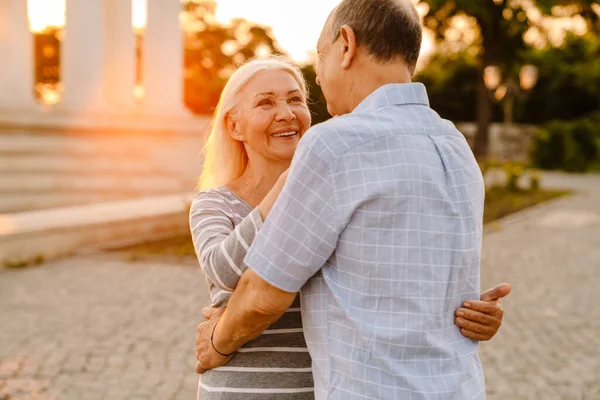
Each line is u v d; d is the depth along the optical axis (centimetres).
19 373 439
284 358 168
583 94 4119
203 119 1534
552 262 878
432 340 140
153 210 999
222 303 172
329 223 138
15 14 1236
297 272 140
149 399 403
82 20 1355
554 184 2339
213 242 163
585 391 434
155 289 667
